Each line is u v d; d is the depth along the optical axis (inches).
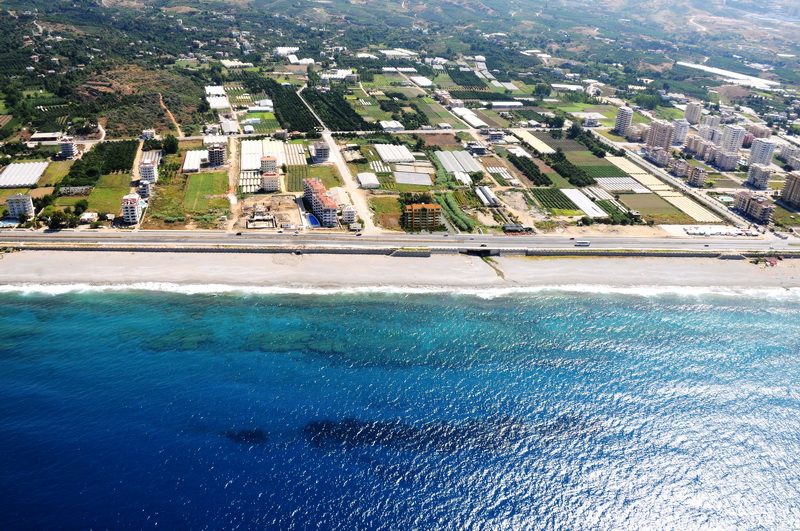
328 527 6501.0
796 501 7111.2
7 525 6289.4
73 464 7012.8
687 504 7022.6
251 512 6579.7
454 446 7544.3
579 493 7071.9
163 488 6786.4
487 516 6747.1
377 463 7244.1
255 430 7593.5
